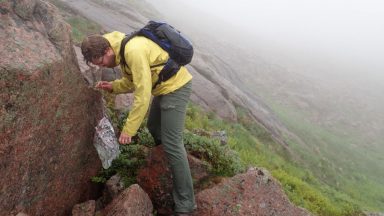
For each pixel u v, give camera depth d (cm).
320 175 2133
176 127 510
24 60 409
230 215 543
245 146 1420
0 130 381
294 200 1092
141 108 459
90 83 567
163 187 572
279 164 1541
